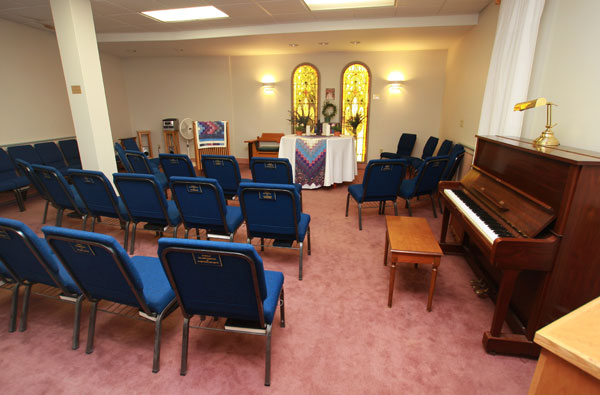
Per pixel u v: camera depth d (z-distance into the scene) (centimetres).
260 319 149
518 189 190
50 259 163
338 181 532
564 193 148
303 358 175
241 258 127
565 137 228
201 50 678
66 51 383
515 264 158
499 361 173
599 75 193
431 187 384
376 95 705
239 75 760
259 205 237
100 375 163
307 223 276
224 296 146
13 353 178
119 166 642
